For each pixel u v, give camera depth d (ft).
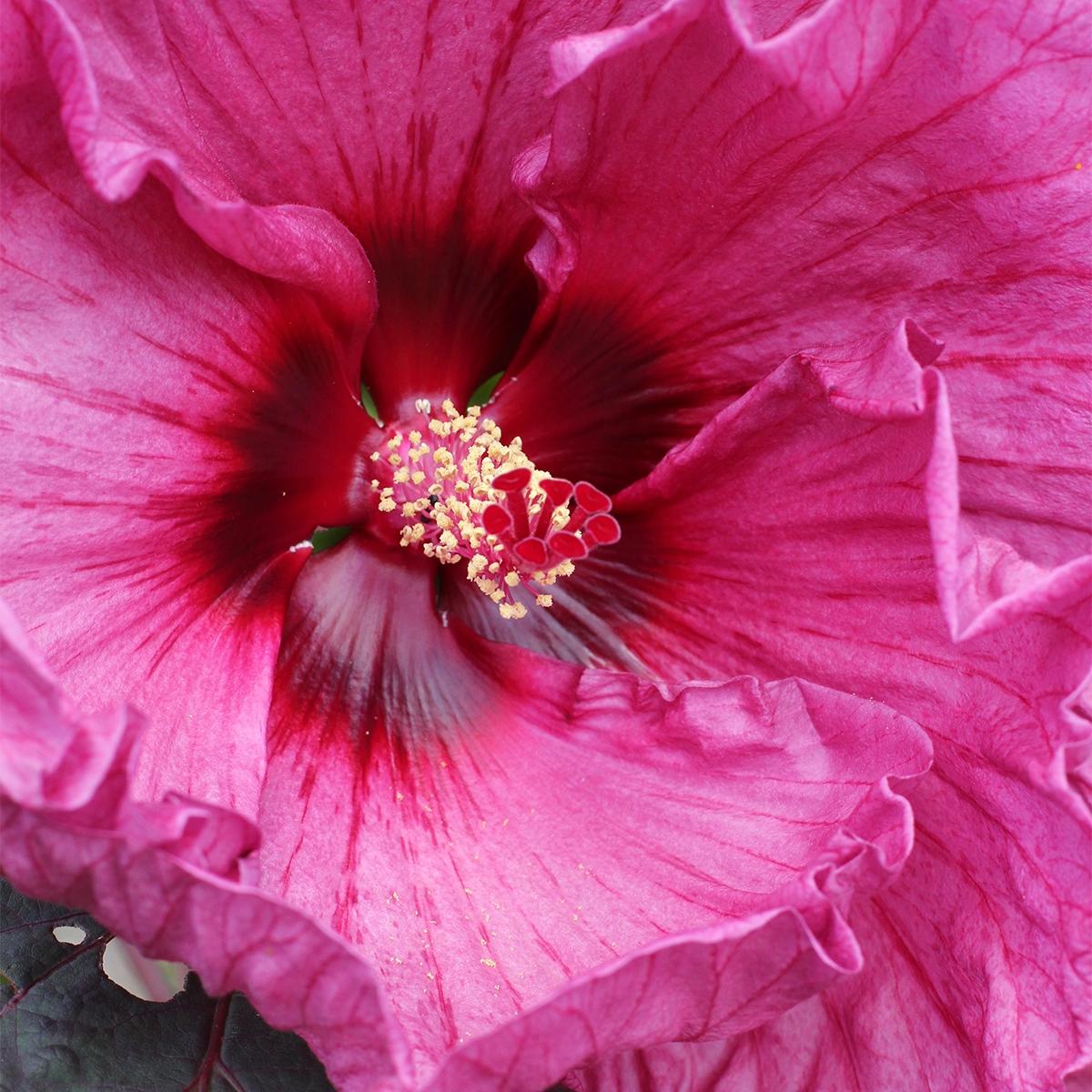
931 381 0.97
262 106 1.06
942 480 0.94
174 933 0.89
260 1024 1.07
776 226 1.08
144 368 1.03
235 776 1.03
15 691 0.86
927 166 1.04
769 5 1.04
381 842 1.06
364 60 1.06
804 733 1.07
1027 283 1.05
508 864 1.07
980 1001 1.03
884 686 1.07
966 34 0.99
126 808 0.87
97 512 1.02
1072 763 0.98
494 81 1.08
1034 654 1.00
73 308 1.00
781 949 0.93
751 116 1.02
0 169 0.96
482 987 1.01
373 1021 0.90
